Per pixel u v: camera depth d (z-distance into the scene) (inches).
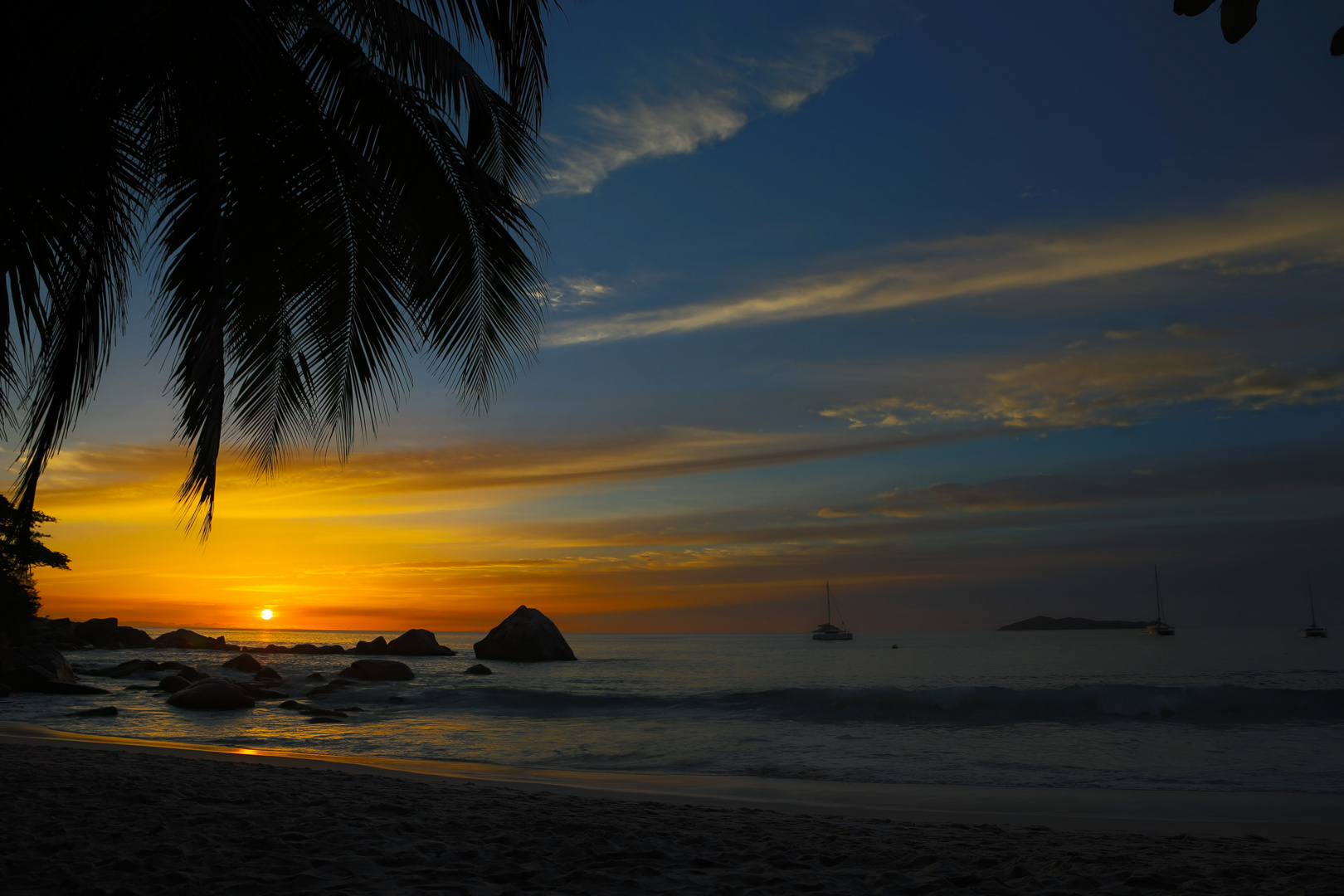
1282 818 307.3
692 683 1365.7
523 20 275.6
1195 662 2239.2
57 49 184.9
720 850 192.5
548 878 158.9
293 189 258.8
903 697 749.3
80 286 216.7
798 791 358.3
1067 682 1391.5
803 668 1959.9
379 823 211.3
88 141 207.6
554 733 626.2
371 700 890.7
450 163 278.2
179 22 177.6
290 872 157.0
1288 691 707.4
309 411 277.1
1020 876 169.9
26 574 1615.4
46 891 138.6
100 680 1197.1
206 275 205.2
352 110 272.2
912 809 317.7
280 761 407.2
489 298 299.4
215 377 196.5
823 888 156.7
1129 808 323.9
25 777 276.5
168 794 249.8
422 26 273.9
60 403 214.8
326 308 272.7
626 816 244.8
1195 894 155.9
